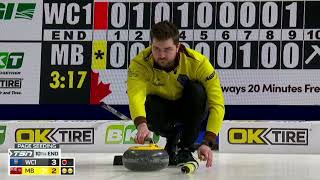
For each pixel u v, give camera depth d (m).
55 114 9.83
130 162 6.05
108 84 9.79
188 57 6.30
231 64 9.66
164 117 6.72
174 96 6.70
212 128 5.96
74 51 9.84
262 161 7.85
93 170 6.36
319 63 9.56
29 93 9.84
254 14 9.66
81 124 9.67
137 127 5.88
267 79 9.62
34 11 9.85
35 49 9.84
